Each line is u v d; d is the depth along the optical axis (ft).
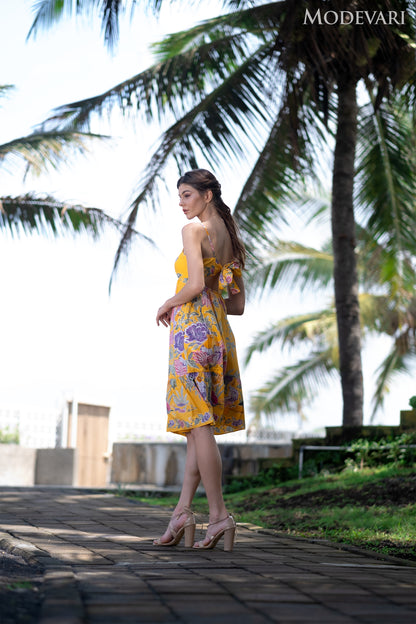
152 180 29.55
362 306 45.70
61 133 30.25
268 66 27.94
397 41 25.63
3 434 35.14
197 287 10.15
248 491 23.35
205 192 10.78
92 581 6.73
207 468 9.98
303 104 27.76
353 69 26.09
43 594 6.05
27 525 12.86
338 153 27.78
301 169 28.48
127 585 6.57
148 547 10.04
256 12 27.14
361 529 13.85
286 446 31.83
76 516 14.85
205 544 10.00
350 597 6.29
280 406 53.83
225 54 29.60
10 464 32.14
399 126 30.83
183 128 29.27
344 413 26.91
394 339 48.47
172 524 10.25
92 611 5.35
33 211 32.12
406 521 14.19
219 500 10.05
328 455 25.39
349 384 26.96
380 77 26.30
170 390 10.32
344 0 23.66
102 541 10.67
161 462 29.81
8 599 5.68
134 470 30.17
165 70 28.89
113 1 25.48
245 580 7.07
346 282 27.37
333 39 24.04
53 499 19.42
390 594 6.52
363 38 24.34
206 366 10.19
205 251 10.50
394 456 22.63
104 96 29.99
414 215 31.81
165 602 5.82
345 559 9.52
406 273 33.53
